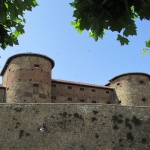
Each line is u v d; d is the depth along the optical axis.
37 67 50.06
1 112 39.56
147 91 56.66
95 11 4.91
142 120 41.75
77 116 40.66
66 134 39.28
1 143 37.56
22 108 40.28
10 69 50.69
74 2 4.97
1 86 50.69
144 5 4.76
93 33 5.43
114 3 4.80
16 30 6.23
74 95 54.88
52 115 40.34
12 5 5.22
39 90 48.59
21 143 37.94
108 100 57.41
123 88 56.84
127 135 40.19
